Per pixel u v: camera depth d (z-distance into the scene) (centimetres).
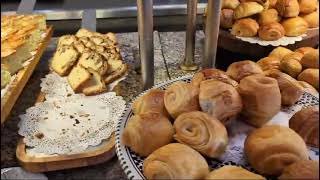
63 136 83
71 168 75
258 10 105
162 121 58
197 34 121
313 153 54
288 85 64
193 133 55
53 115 90
